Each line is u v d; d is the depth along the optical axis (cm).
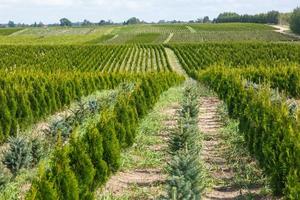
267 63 6506
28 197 771
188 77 6150
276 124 1259
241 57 7081
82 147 1029
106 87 3941
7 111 1912
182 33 14338
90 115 2039
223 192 1142
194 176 907
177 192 809
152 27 17638
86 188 971
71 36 13475
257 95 1830
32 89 2380
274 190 1071
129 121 1562
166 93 3397
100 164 1123
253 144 1382
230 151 1520
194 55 7712
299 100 3503
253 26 17025
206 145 1645
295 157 1052
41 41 11406
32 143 1336
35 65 6431
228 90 2572
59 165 878
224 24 18800
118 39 12588
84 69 6506
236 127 1833
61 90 2702
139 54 8306
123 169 1333
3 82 2881
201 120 2241
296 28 13475
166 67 7069
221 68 4631
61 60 7038
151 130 1875
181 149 1248
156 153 1491
